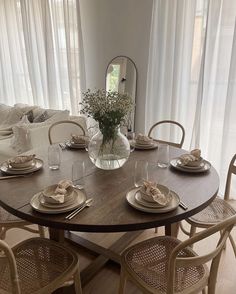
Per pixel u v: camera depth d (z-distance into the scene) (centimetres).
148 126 351
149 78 336
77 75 408
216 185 160
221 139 299
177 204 136
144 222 125
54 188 146
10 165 178
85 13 387
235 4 264
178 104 325
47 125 343
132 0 342
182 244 110
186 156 187
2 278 132
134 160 200
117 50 374
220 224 109
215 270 133
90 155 185
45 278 134
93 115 171
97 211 134
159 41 319
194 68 306
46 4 397
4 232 193
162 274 134
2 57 496
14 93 507
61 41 409
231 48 274
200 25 292
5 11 457
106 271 200
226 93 283
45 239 159
